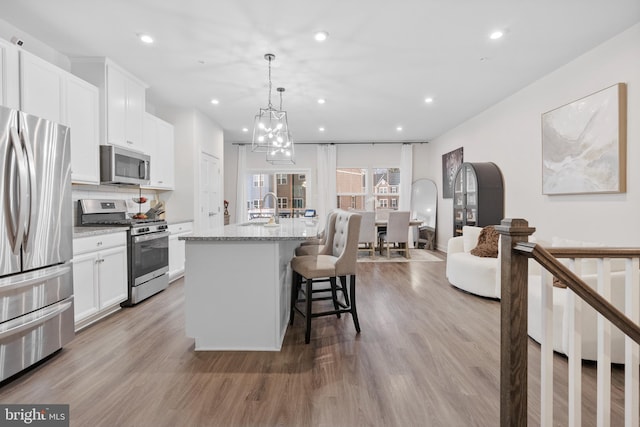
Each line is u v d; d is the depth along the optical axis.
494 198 4.61
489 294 3.52
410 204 7.70
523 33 2.84
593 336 2.14
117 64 3.47
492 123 4.94
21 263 2.03
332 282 3.04
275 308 2.37
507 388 1.30
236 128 6.45
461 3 2.42
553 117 3.57
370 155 7.80
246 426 1.56
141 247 3.50
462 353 2.31
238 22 2.67
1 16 2.58
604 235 3.04
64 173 2.38
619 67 2.86
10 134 1.94
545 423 1.28
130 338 2.59
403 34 2.85
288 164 7.84
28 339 2.05
